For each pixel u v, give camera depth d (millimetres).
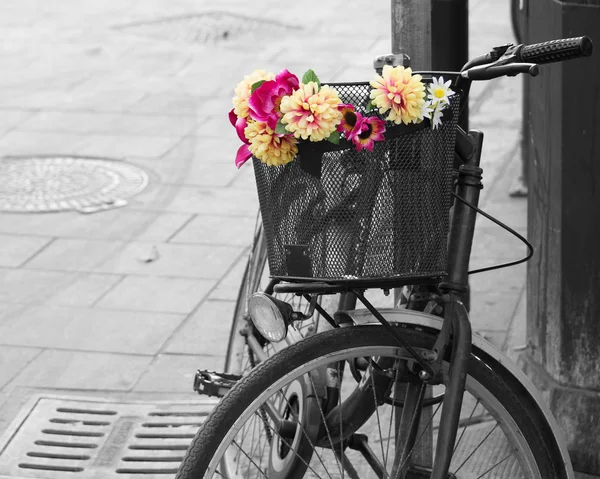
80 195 7707
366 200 2439
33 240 6895
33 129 9344
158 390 4863
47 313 5770
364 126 2377
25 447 4344
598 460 3957
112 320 5656
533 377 4285
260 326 2725
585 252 3857
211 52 12156
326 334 2781
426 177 2484
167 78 11023
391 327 2721
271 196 2525
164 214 7320
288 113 2369
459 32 4227
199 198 7605
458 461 4020
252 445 3771
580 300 3910
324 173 2436
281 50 12070
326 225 2461
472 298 5727
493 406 2881
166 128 9305
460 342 2748
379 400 2996
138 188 7844
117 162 8422
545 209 4066
